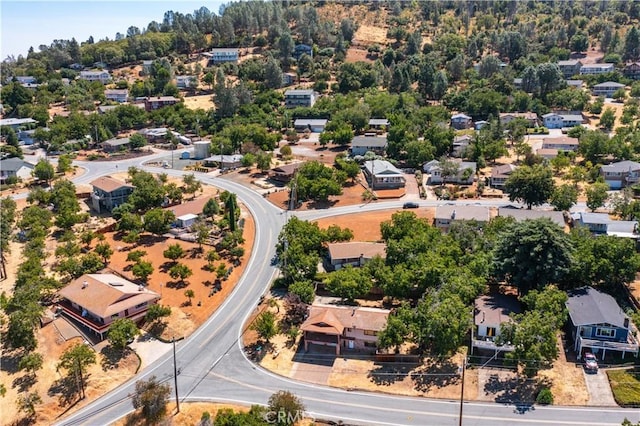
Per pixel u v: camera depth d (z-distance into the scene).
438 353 70.44
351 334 75.56
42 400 67.88
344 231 103.88
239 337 79.88
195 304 88.75
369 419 61.75
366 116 192.75
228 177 154.50
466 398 64.44
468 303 78.00
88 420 64.19
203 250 107.25
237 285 94.56
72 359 68.44
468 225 97.31
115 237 115.81
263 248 107.44
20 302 83.06
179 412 64.44
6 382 71.75
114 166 169.25
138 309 84.06
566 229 108.81
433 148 156.88
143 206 126.56
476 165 146.62
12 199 134.00
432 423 60.62
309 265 90.56
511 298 79.81
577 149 159.12
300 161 163.62
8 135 187.38
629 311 75.88
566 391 64.12
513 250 80.94
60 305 87.12
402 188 139.00
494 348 70.81
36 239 107.25
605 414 60.59
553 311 69.50
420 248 89.94
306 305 82.25
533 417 60.69
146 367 73.81
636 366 67.38
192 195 138.75
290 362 73.69
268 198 135.00
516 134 169.75
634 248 85.88
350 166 143.12
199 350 77.06
